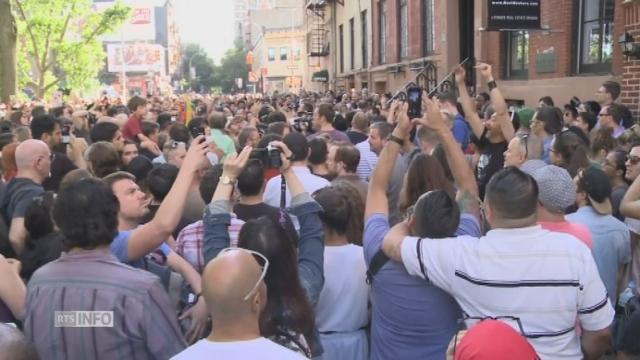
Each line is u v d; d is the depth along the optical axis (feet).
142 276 9.18
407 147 20.04
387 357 10.75
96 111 55.72
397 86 77.51
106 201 9.23
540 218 11.76
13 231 14.75
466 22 58.34
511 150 15.84
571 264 9.29
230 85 390.21
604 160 19.15
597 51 35.04
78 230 9.04
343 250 12.60
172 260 12.25
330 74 132.16
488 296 9.35
